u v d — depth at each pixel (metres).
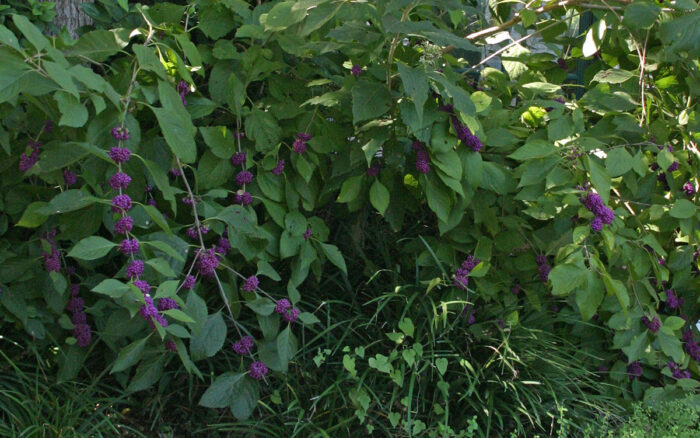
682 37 2.72
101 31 2.71
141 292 2.32
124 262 3.29
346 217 3.66
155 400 3.04
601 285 2.83
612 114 3.34
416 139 3.12
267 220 3.28
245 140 3.18
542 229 3.34
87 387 2.92
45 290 2.86
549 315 3.56
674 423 3.04
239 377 2.77
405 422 2.88
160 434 2.96
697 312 3.64
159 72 2.60
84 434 2.72
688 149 3.42
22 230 3.16
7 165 2.83
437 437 2.99
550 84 3.61
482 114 3.14
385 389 3.14
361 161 3.17
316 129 3.15
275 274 2.95
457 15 3.22
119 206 2.36
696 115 3.29
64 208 2.37
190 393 3.00
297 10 2.68
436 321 3.11
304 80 3.33
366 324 3.22
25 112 2.92
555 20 3.79
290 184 3.16
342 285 3.55
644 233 3.25
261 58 3.05
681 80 3.51
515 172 3.11
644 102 3.39
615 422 3.28
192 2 3.23
